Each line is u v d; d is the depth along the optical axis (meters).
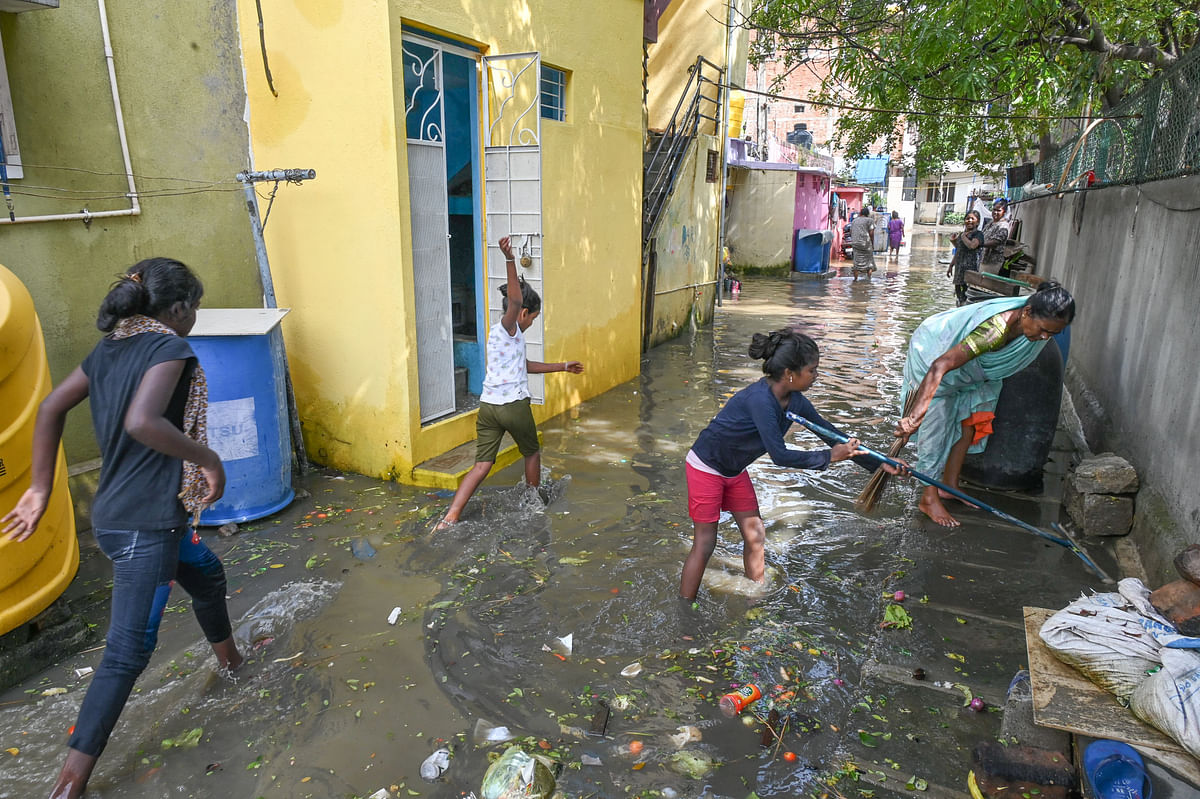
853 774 2.71
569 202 6.91
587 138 7.10
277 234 5.42
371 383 5.36
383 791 2.63
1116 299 6.22
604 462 5.87
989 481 5.39
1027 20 6.42
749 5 12.90
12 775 2.72
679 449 6.17
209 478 2.67
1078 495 4.74
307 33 4.98
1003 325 4.39
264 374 4.71
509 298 4.66
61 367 4.53
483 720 3.00
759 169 19.05
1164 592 2.80
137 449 2.62
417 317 5.39
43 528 3.25
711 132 11.95
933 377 4.39
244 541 4.52
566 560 4.28
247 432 4.65
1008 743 2.74
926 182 46.31
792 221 19.33
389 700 3.11
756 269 19.77
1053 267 10.66
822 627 3.66
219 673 3.27
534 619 3.70
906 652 3.46
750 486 3.90
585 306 7.40
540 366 4.94
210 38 5.09
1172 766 2.29
